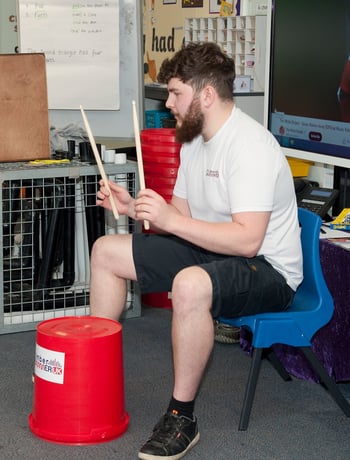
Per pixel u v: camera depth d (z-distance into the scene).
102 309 2.57
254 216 2.30
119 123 4.00
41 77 3.38
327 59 3.07
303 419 2.52
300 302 2.54
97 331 2.32
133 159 4.04
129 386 2.76
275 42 3.41
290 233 2.47
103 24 3.88
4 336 3.29
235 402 2.65
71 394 2.28
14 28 4.68
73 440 2.30
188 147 2.61
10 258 3.38
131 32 3.91
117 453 2.27
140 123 3.99
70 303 3.47
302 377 2.86
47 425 2.33
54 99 3.96
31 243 3.35
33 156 3.39
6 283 3.40
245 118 2.45
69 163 3.35
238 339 3.23
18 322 3.34
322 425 2.48
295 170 3.33
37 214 3.33
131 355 3.07
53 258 3.35
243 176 2.31
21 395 2.67
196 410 2.57
